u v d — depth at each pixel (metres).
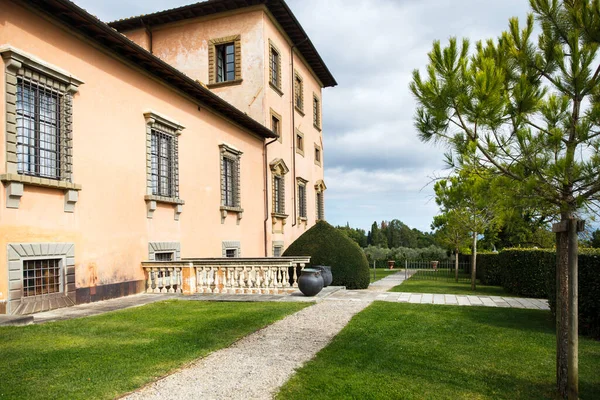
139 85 11.32
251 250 17.97
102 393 4.15
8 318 6.91
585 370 5.34
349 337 6.60
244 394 4.27
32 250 7.90
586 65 4.39
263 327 7.30
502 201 4.68
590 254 7.36
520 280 12.96
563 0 4.73
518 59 4.81
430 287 16.05
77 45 9.26
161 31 20.58
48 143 8.51
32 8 8.13
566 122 4.45
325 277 12.95
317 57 25.66
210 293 11.34
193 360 5.38
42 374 4.58
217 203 15.24
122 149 10.58
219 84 19.61
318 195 29.39
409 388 4.52
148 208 11.42
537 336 6.88
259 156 19.23
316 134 28.48
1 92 7.44
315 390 4.39
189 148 13.61
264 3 19.05
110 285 9.99
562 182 4.15
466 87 4.70
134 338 6.28
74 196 8.85
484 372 5.11
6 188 7.43
